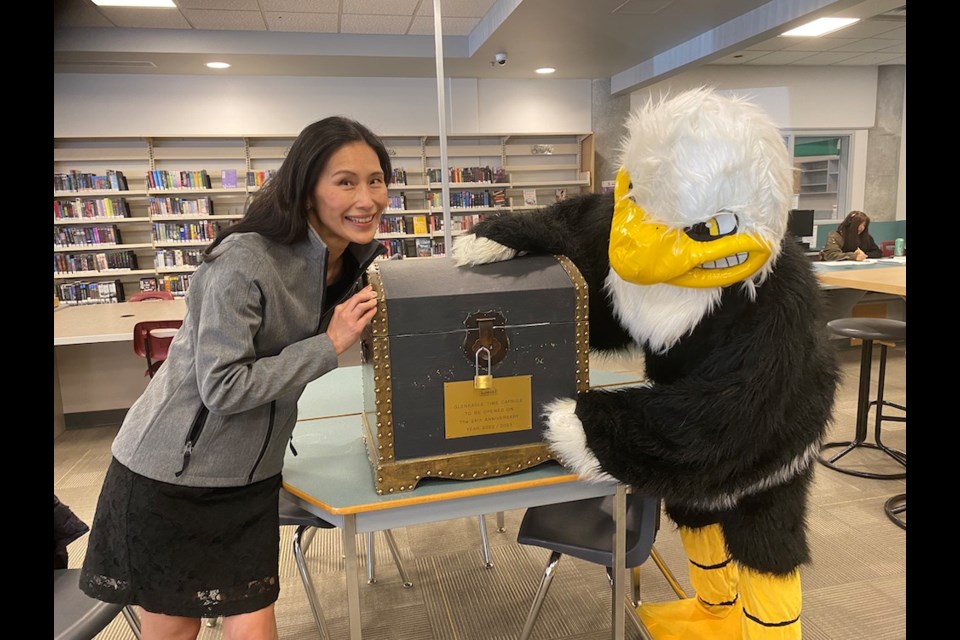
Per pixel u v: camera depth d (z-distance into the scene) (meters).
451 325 1.20
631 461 1.16
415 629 1.90
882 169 7.79
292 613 2.00
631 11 4.42
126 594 1.15
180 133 6.21
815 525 2.46
